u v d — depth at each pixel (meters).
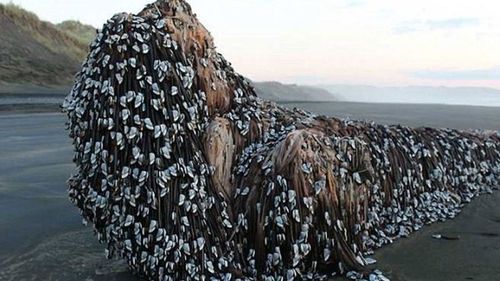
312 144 3.55
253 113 3.88
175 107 3.38
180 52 3.54
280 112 4.17
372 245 4.08
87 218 3.62
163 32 3.53
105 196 3.35
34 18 41.03
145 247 3.29
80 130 3.42
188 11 3.84
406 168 4.65
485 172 5.95
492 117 15.05
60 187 6.67
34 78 32.88
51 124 14.99
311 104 25.91
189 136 3.43
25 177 7.30
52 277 3.64
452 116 15.55
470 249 4.16
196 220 3.32
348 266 3.56
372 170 4.00
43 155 9.32
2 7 38.84
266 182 3.48
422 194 4.89
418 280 3.57
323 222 3.48
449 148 5.51
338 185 3.60
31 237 4.58
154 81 3.36
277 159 3.50
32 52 36.62
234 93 3.97
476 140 6.10
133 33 3.42
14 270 3.78
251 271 3.42
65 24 52.53
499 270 3.75
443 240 4.34
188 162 3.37
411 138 5.04
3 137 11.95
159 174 3.24
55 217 5.25
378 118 14.86
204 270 3.29
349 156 3.78
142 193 3.24
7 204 5.77
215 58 3.88
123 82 3.31
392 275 3.64
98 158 3.33
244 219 3.50
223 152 3.61
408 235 4.42
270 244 3.40
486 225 4.76
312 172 3.46
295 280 3.42
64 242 4.43
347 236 3.64
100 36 3.49
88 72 3.44
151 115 3.30
